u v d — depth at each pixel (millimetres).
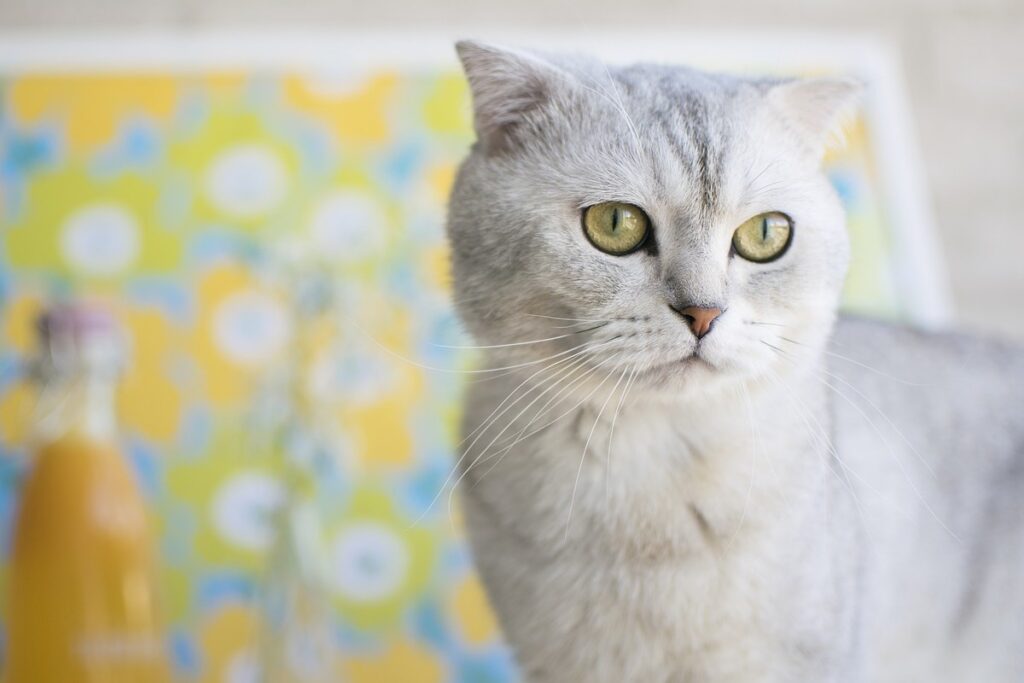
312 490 537
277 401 556
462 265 450
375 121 624
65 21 632
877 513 488
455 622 592
